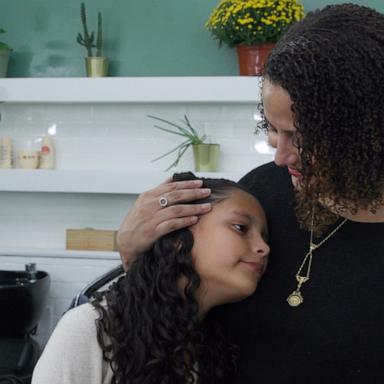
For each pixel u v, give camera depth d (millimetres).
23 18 3018
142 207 1036
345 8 881
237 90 2695
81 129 3039
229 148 2939
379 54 820
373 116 823
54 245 3105
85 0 2965
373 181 866
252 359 1056
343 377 989
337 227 1019
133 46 2943
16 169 2916
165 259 1006
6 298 2391
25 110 3053
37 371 987
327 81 819
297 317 1013
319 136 836
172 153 2977
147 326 993
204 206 1011
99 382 994
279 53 863
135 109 2994
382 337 971
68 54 3006
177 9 2906
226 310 1078
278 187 1111
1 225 3137
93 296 1110
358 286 989
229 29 2650
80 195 3072
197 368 1036
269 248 1041
